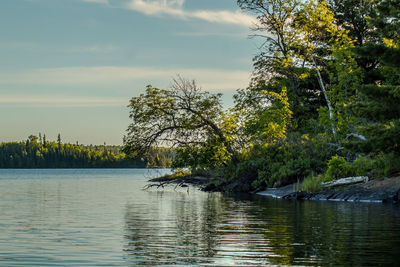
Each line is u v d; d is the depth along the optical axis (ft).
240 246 41.78
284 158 128.26
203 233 49.75
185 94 143.43
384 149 78.33
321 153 120.57
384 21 101.19
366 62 152.25
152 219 63.10
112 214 69.97
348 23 167.02
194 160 141.79
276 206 81.00
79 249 41.11
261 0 156.15
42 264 35.55
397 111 78.89
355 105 83.87
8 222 60.39
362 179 96.43
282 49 161.99
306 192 100.53
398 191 85.56
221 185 144.97
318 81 161.58
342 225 54.75
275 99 160.97
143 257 37.55
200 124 143.23
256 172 136.56
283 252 39.17
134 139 144.56
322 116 126.72
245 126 143.95
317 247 41.09
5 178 286.66
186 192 136.05
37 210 76.74
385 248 40.52
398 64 76.74
